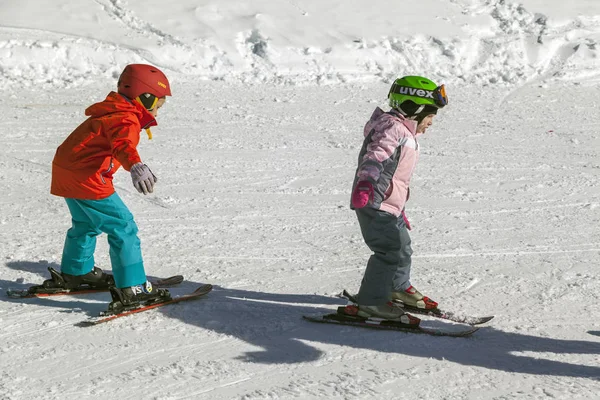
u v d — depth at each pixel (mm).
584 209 7398
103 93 12312
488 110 12344
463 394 3758
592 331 4594
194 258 5828
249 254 5961
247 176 8234
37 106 11234
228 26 15438
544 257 6008
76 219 4820
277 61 14914
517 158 9336
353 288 5301
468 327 4625
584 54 16516
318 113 11664
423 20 16891
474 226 6801
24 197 7242
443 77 15219
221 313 4754
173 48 14523
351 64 15328
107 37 14562
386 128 4277
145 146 9273
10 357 4066
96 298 4980
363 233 4469
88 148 4484
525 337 4484
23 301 4875
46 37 14141
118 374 3891
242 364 4043
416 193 7793
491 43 16500
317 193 7738
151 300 4754
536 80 15242
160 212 6945
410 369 4023
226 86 13469
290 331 4508
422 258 5945
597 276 5582
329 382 3852
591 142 10320
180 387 3764
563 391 3785
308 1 16844
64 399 3623
